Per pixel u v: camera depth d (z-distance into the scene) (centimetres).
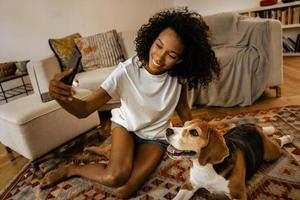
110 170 119
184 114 142
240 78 211
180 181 132
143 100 126
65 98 95
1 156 187
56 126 160
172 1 406
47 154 161
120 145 127
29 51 294
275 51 210
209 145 95
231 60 210
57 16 299
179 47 111
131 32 267
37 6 286
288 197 112
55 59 232
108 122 219
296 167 129
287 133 159
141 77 125
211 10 392
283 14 335
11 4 274
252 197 114
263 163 134
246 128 127
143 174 124
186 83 134
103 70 236
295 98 213
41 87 218
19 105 164
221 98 216
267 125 172
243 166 106
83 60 246
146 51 122
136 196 125
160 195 124
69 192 135
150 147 133
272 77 215
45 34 297
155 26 118
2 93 279
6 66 250
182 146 97
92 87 209
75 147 184
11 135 158
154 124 134
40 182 148
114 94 124
